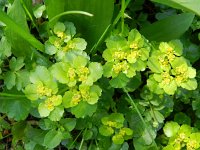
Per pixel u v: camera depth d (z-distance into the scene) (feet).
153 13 0.70
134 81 0.55
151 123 0.56
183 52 0.61
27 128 0.59
